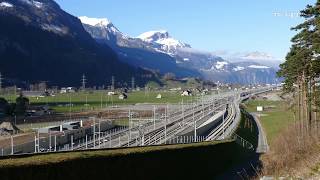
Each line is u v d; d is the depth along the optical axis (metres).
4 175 26.47
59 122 169.50
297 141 88.06
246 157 113.00
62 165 31.06
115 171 37.62
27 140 111.00
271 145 136.12
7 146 97.81
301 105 104.81
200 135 153.88
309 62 81.75
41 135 121.19
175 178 51.47
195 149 61.59
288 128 143.75
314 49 71.50
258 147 145.25
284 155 62.31
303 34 71.75
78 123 151.12
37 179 28.69
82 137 139.75
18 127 150.25
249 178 66.19
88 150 40.47
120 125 177.00
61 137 122.50
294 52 88.69
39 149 101.44
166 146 53.97
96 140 123.56
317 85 93.81
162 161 47.75
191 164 58.66
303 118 103.44
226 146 89.81
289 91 116.69
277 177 48.50
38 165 28.92
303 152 60.72
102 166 35.81
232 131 157.88
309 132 94.44
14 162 27.91
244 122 193.12
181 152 54.69
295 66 87.81
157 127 157.75
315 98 88.94
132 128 147.25
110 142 120.06
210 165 70.94
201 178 63.84
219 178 73.94
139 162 42.22
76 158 32.69
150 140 124.94
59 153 35.12
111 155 37.38
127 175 39.66
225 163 85.50
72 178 31.92
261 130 190.38
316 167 45.28
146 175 43.41
